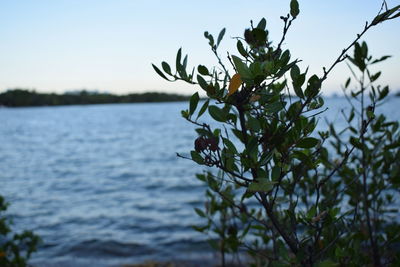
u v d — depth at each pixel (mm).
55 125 140750
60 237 13547
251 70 1473
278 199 2260
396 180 3199
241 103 1612
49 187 26359
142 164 38438
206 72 1643
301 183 3271
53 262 10797
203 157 1602
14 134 99312
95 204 20125
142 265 10359
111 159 44281
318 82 1565
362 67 2906
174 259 10609
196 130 1872
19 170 36438
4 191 24906
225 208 3990
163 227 14625
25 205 20000
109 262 10867
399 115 62531
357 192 3273
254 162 1618
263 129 1711
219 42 1804
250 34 1712
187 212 17141
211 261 9836
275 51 1682
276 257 2248
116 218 16641
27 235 6445
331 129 3359
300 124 1697
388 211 3846
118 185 26422
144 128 106188
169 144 60906
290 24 1661
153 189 24234
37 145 67625
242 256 9453
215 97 1607
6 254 6363
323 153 3271
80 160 44375
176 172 31469
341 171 3311
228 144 1620
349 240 2322
